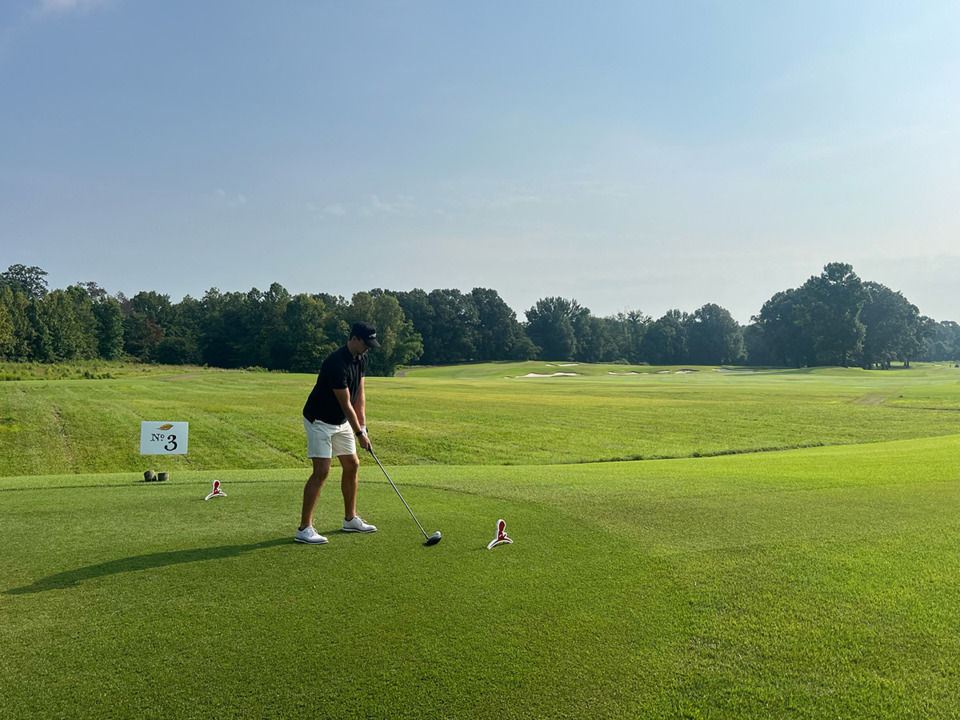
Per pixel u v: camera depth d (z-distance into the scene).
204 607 4.39
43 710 3.21
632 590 4.73
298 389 44.50
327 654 3.77
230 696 3.35
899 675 3.56
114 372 59.09
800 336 122.25
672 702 3.34
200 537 6.05
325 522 6.67
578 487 8.65
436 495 8.04
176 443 10.50
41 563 5.25
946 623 4.15
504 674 3.57
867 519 6.68
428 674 3.57
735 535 6.10
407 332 105.69
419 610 4.36
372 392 45.88
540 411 33.88
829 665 3.67
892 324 124.31
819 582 4.85
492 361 132.50
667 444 23.59
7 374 47.47
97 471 19.14
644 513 6.99
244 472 11.14
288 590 4.70
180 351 107.12
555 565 5.25
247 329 109.00
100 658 3.70
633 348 147.12
